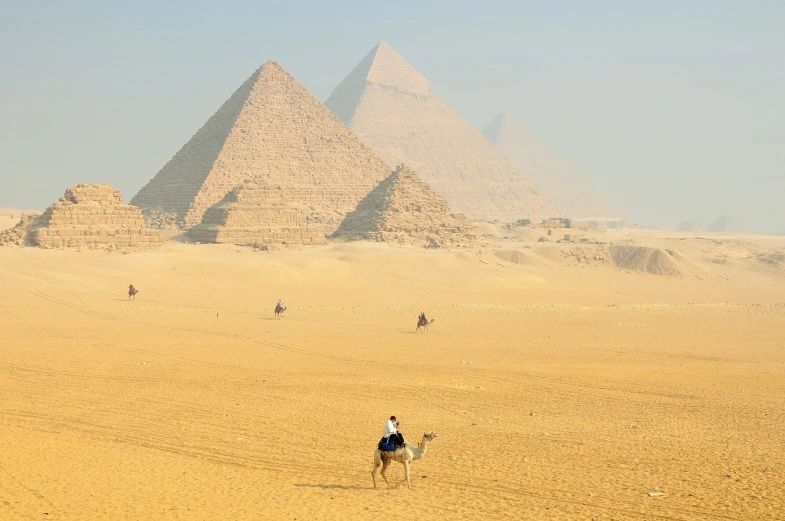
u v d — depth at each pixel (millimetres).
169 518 22641
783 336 83438
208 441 32188
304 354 61531
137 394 42500
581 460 29828
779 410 40938
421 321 80812
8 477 26297
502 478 27281
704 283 177125
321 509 23656
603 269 189625
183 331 75938
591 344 73062
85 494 24781
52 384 45062
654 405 42406
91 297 107562
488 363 58469
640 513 23312
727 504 24109
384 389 45688
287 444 32000
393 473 28016
